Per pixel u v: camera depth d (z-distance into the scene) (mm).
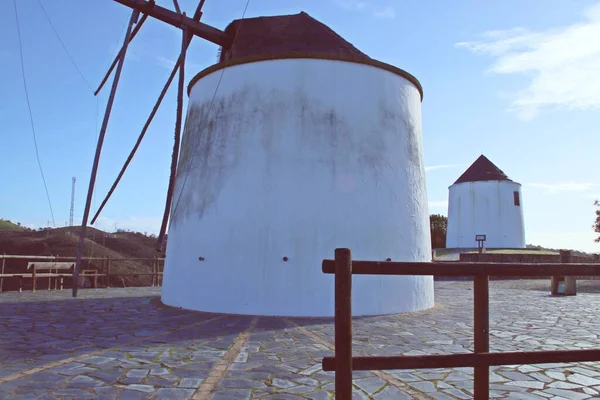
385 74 10578
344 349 2467
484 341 2760
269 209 9406
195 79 11367
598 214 31031
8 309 9406
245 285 9234
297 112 9773
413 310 9977
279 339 6559
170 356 5441
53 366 4926
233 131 10031
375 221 9703
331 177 9555
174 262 10484
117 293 13680
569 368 5156
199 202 10133
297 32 11094
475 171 34281
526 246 33688
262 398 4020
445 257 27281
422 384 4512
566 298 13375
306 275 9148
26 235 27844
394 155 10328
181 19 10758
